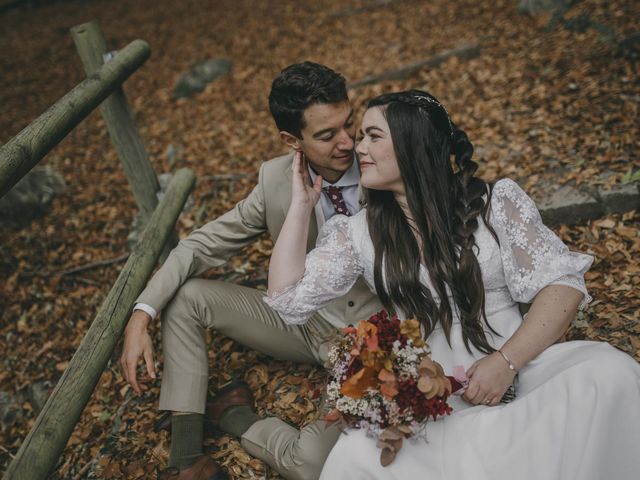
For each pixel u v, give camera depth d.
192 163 5.58
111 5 11.48
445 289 2.10
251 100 6.61
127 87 7.88
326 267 2.20
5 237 4.96
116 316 2.40
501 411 1.88
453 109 5.12
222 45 8.43
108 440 2.90
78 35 3.22
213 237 2.66
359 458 1.82
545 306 1.97
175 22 9.89
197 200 4.68
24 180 5.24
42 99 8.20
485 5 7.16
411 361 1.83
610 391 1.76
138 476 2.61
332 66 6.88
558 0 6.24
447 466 1.83
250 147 5.55
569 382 1.81
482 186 2.10
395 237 2.13
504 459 1.79
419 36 6.97
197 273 2.64
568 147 3.99
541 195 3.57
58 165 6.15
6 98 8.35
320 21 8.34
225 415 2.60
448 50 6.26
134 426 2.93
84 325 3.96
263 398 2.79
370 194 2.19
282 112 2.39
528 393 1.89
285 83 2.34
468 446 1.84
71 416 2.03
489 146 4.37
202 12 10.06
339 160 2.44
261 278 3.58
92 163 6.07
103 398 3.19
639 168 3.56
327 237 2.28
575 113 4.36
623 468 1.75
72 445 3.00
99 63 3.27
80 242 4.80
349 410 1.85
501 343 2.10
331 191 2.57
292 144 2.53
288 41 7.99
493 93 5.14
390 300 2.21
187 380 2.43
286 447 2.31
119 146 3.49
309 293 2.19
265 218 2.66
